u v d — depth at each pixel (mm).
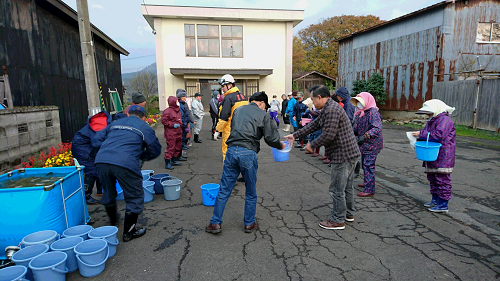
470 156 7527
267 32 19953
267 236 3404
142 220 3838
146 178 5051
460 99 12836
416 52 15250
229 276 2658
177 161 6988
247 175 3354
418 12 14680
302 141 8570
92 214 4059
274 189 5074
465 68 13977
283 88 20609
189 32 19188
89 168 4332
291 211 4129
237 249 3117
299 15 19578
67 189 3189
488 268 2758
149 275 2670
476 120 12078
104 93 12477
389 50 17109
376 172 6109
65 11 8000
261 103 3602
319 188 5125
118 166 3082
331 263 2857
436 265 2811
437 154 3805
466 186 5129
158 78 19250
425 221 3771
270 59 20219
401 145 9211
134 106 3578
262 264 2844
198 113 9742
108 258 2934
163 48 19094
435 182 4062
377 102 17531
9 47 6262
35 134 5359
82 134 4223
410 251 3062
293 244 3221
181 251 3078
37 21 7203
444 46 13820
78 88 9617
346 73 21328
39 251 2639
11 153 4699
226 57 19766
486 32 14148
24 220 2830
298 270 2744
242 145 3312
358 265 2818
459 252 3035
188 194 4855
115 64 14531
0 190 2770
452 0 13203
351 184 3666
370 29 18234
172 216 3965
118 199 4559
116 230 3025
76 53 9531
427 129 4043
